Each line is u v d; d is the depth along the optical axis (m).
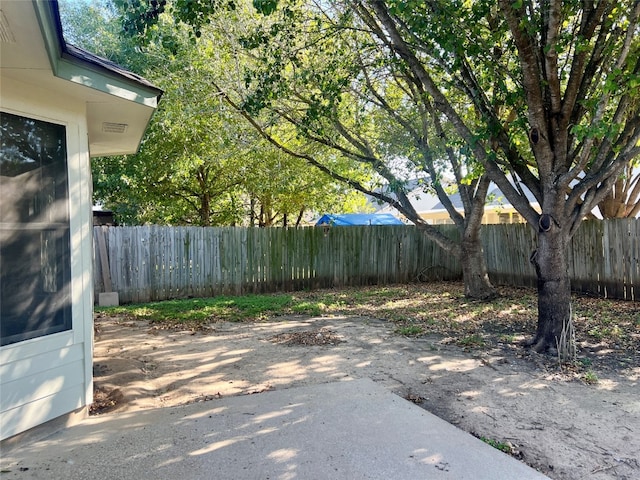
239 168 11.39
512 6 4.21
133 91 3.30
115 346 5.38
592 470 2.57
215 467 2.48
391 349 5.20
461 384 4.02
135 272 8.84
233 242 9.86
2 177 2.69
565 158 4.91
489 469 2.48
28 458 2.59
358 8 6.28
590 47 4.82
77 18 10.62
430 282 11.87
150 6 4.49
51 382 2.96
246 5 7.41
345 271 11.15
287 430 2.97
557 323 5.00
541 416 3.32
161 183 12.20
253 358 4.88
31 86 2.86
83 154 3.21
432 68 6.78
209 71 7.71
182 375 4.30
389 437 2.87
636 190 8.86
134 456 2.61
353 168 9.77
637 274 7.82
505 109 7.08
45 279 2.93
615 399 3.64
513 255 10.45
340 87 6.42
